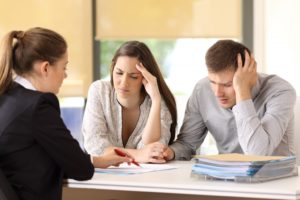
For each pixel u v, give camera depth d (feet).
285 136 9.95
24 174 7.14
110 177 7.47
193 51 16.71
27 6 16.75
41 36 7.54
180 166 8.63
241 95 9.09
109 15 16.60
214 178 7.11
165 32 16.43
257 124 9.02
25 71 7.51
